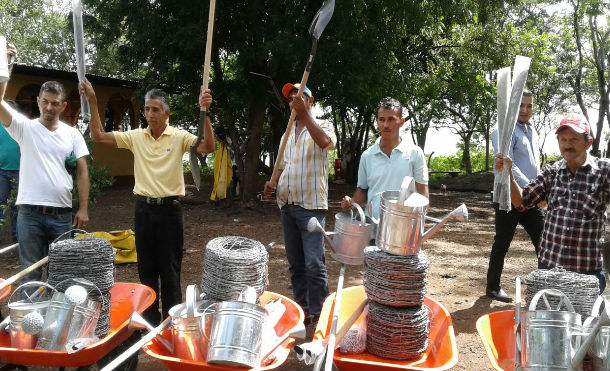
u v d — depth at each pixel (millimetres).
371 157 4156
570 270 3352
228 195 12430
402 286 2932
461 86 14945
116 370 3488
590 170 3318
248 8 10617
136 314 2982
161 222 4090
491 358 2660
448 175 23438
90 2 11281
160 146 4094
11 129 4082
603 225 3379
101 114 15086
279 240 8812
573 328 2549
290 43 10109
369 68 10555
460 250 8297
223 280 3092
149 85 11523
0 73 3059
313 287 4398
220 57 12438
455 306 5512
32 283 3027
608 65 24047
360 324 3121
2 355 2795
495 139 4730
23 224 4117
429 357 3025
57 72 13297
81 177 4387
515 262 7547
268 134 17406
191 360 2723
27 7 28641
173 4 10625
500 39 14578
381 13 11492
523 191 3570
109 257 3314
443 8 12562
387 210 2955
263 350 2764
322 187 4367
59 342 2848
